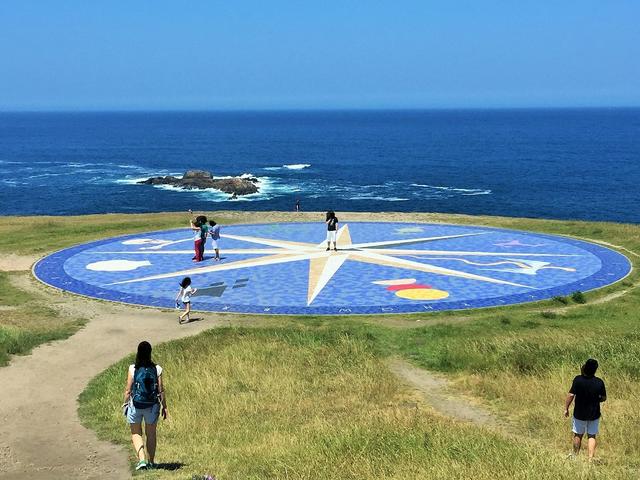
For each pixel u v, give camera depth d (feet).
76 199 314.55
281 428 56.80
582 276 111.55
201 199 309.22
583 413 47.50
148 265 120.37
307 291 103.96
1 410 60.44
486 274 112.88
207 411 61.67
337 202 303.48
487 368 73.31
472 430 52.24
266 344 80.74
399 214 172.55
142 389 44.37
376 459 45.96
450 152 586.45
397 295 101.45
